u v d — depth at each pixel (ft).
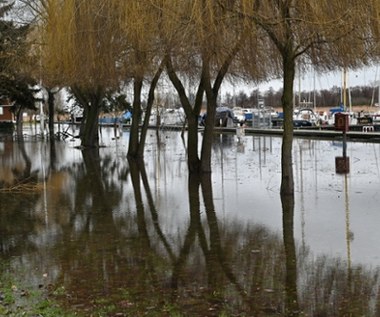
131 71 65.87
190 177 64.59
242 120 210.38
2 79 97.35
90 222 39.60
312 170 67.31
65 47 61.46
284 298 22.49
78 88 110.93
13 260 29.68
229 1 41.60
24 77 113.60
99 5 56.03
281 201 45.47
